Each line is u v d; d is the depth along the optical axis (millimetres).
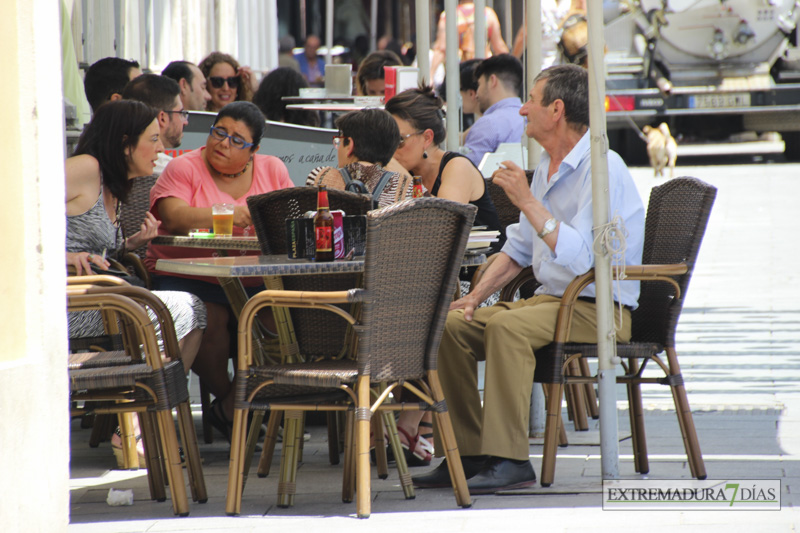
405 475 16047
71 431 21359
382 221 14180
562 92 16922
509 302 17734
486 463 16391
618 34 73812
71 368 15484
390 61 36000
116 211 20047
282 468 15711
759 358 26234
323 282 16844
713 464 17453
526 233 18125
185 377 15711
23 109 13695
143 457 18219
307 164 28391
